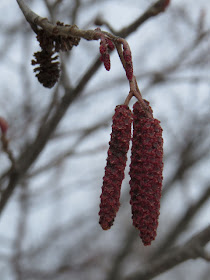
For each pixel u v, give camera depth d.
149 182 0.24
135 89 0.24
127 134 0.24
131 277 0.44
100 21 0.35
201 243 0.39
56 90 0.37
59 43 0.27
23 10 0.26
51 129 0.36
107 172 0.24
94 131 0.45
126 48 0.23
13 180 0.36
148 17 0.34
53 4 0.38
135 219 0.24
